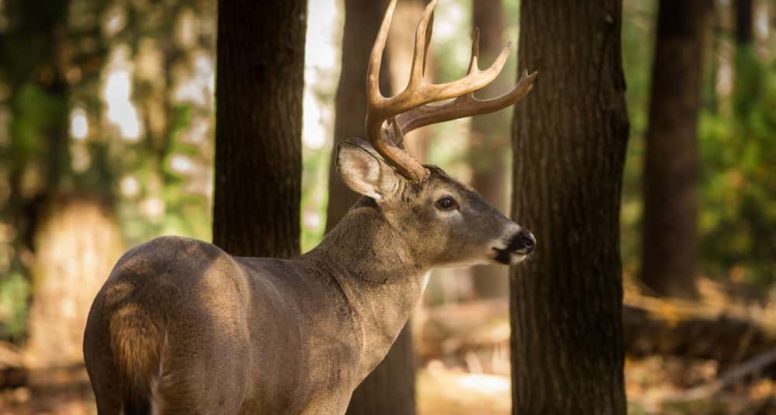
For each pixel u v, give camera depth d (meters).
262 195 9.13
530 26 8.92
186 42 22.70
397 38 14.95
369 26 11.89
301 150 9.37
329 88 24.78
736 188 23.73
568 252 8.87
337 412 7.19
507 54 7.39
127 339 5.69
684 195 20.30
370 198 7.60
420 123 8.03
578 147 8.80
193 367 5.73
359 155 7.40
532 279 8.99
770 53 28.62
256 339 6.23
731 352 16.23
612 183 8.94
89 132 19.53
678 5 20.17
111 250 18.66
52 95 18.66
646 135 20.69
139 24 20.19
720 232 23.95
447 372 17.23
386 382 11.51
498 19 24.64
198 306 5.77
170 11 20.69
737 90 24.02
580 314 8.91
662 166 20.34
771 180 23.62
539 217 8.93
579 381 8.95
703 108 24.98
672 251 20.31
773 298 22.50
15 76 18.66
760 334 16.17
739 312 16.45
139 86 22.06
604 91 8.80
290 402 6.70
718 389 14.95
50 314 18.14
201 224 21.69
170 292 5.73
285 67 9.10
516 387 9.19
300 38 9.18
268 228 9.16
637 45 26.11
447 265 7.69
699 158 22.52
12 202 18.95
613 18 8.77
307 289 7.13
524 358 9.09
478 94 24.45
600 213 8.89
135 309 5.70
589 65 8.75
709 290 22.92
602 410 9.00
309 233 21.77
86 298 18.28
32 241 18.66
